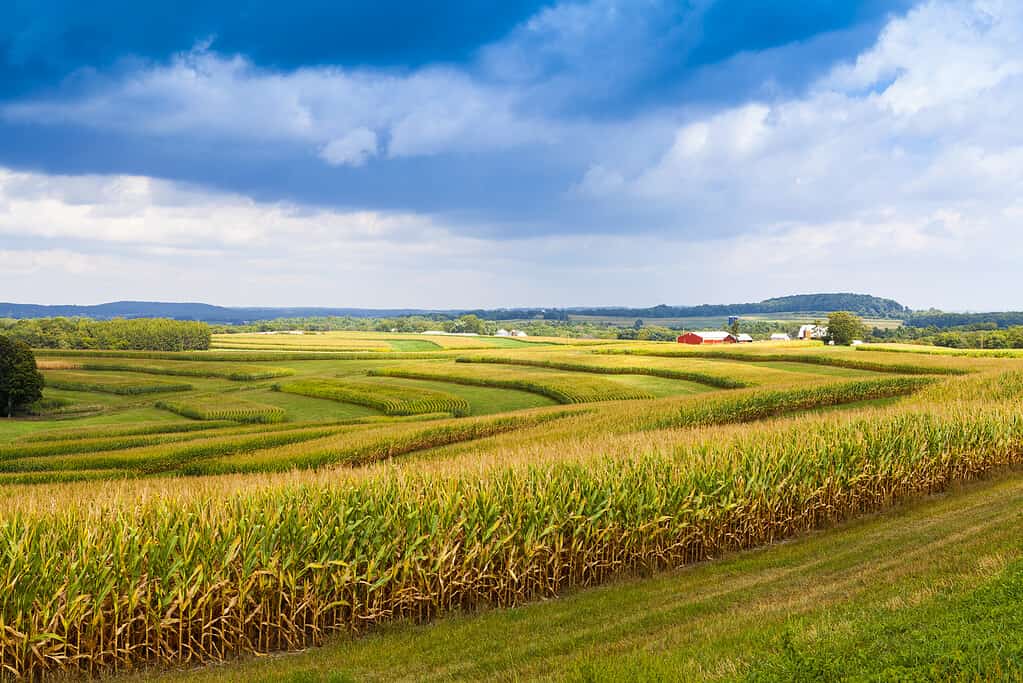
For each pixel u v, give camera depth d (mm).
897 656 8398
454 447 37844
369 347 168875
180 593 12023
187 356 131625
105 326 178000
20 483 32875
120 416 75500
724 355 101750
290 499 14438
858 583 12617
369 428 47031
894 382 50656
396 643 12695
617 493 16516
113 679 11656
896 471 22000
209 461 36344
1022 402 30469
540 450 20781
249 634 12750
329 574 13414
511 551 14742
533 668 10477
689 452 19469
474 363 106125
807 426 23812
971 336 167625
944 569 12219
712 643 10141
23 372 78562
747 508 18672
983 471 25016
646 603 13961
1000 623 8938
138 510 13750
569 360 99000
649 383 78875
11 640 11227
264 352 142500
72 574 11820
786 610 11461
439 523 14500
